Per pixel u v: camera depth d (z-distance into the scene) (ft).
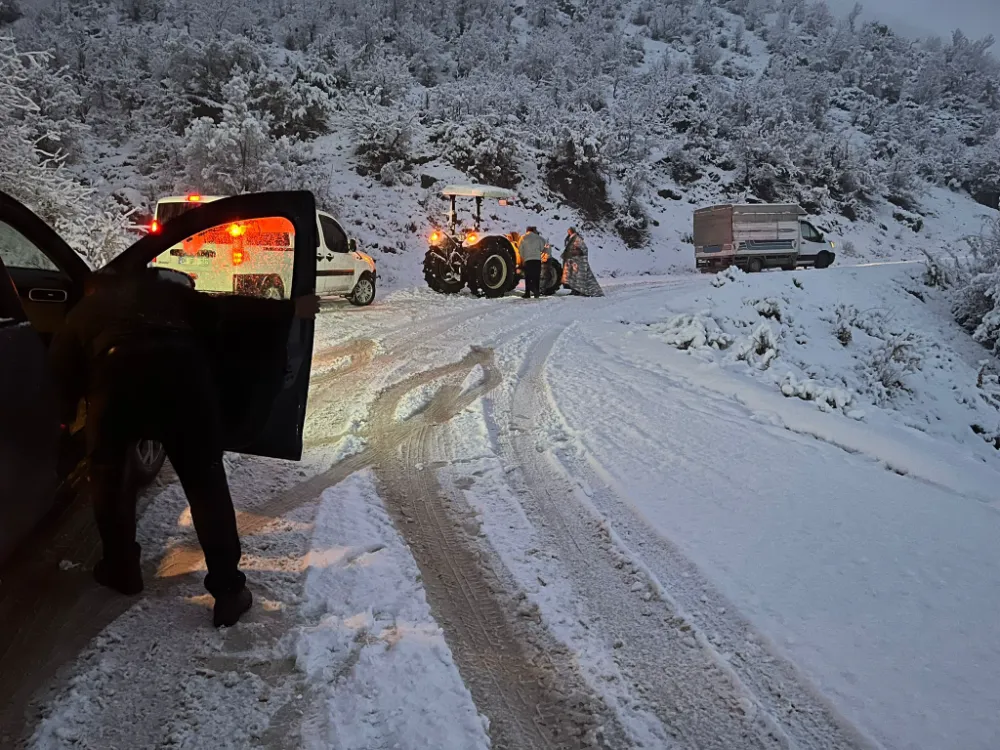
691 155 119.14
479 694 8.57
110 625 9.42
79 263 13.34
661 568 11.84
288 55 106.11
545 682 8.89
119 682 8.29
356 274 44.88
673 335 33.99
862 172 130.93
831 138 135.13
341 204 71.20
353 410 20.76
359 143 82.89
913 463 18.69
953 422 36.24
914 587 11.37
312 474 15.51
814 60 208.13
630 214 97.96
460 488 15.26
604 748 7.77
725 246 84.17
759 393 24.90
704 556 12.17
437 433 19.16
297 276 11.60
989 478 19.13
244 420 11.39
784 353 35.58
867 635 9.89
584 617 10.39
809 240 86.28
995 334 50.39
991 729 7.99
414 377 25.54
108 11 107.04
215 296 10.84
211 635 9.28
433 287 55.72
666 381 26.94
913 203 140.36
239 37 81.61
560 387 24.89
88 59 81.97
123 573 9.98
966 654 9.50
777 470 17.11
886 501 15.35
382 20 138.92
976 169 161.58
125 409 9.11
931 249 119.14
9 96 34.17
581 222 92.89
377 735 7.59
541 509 14.34
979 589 11.39
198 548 11.74
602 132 99.25
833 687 8.72
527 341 33.88
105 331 9.59
